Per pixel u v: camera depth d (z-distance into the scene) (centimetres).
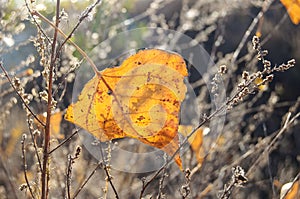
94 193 251
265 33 509
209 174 286
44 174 151
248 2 439
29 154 256
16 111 262
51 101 150
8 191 238
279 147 383
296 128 400
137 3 423
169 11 475
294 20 216
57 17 145
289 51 512
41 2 213
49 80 146
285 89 501
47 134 148
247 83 154
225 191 163
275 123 428
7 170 231
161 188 167
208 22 394
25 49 269
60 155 237
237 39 513
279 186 301
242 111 359
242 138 361
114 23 343
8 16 244
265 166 361
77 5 255
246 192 340
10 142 256
